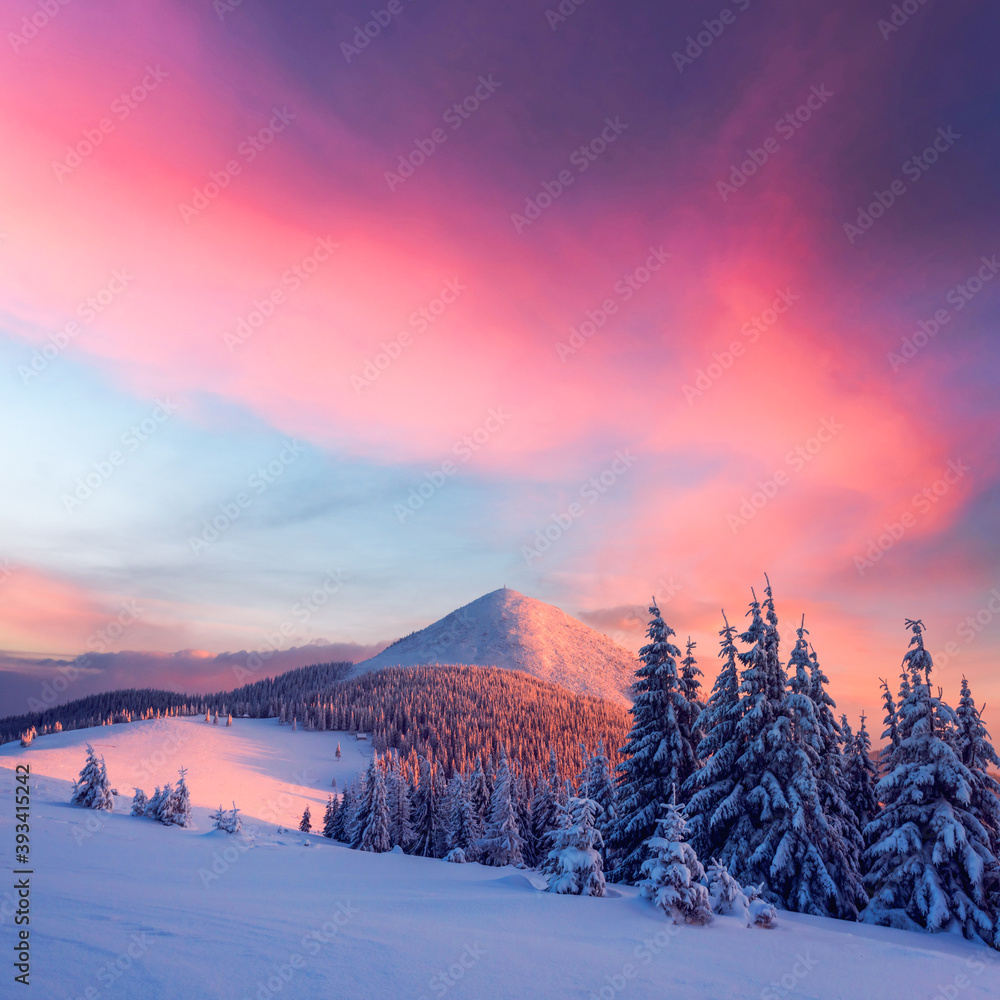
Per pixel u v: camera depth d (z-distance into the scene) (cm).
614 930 1418
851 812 2525
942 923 2061
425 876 2634
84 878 1633
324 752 19162
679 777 2794
